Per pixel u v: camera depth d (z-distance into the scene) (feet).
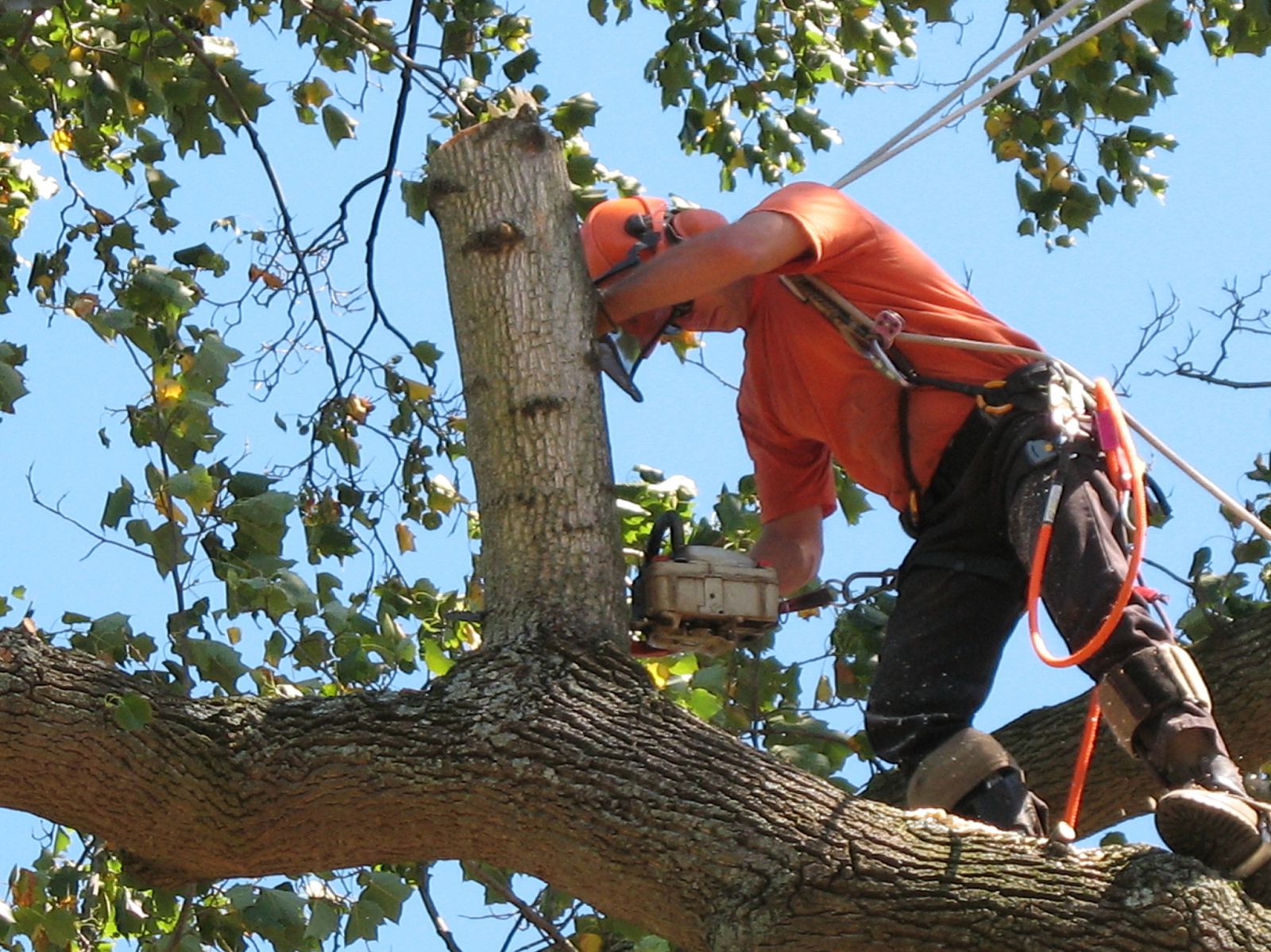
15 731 22.43
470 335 24.99
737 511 32.76
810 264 24.43
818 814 21.66
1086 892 20.51
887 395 24.90
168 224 39.34
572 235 25.41
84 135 39.42
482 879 32.50
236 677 29.37
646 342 26.02
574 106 33.55
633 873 21.75
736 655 33.60
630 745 22.25
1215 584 30.89
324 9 35.94
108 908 34.24
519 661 23.04
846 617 32.86
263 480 31.35
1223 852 20.65
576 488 24.17
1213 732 21.80
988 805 23.72
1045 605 23.15
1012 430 23.81
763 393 27.14
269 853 22.95
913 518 25.49
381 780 22.47
